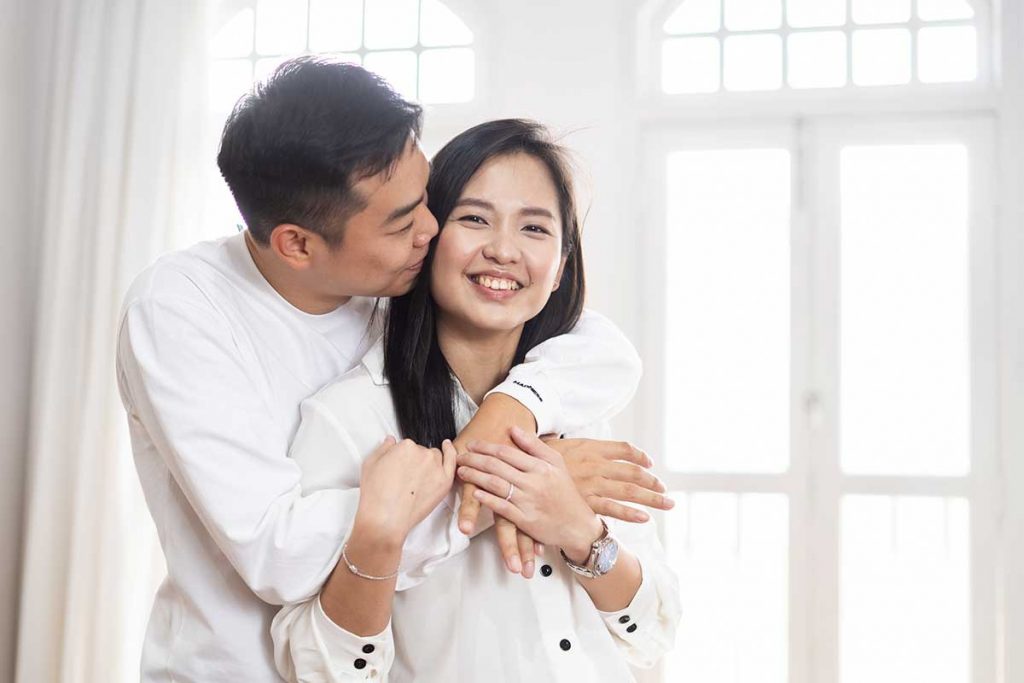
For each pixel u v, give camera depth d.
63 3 3.93
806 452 3.75
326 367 1.43
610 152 3.75
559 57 3.79
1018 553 3.55
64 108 3.89
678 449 3.84
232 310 1.36
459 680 1.31
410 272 1.32
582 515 1.29
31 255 3.94
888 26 3.75
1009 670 3.53
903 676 3.67
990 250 3.66
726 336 3.82
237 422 1.25
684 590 3.80
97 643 3.68
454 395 1.41
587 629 1.38
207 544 1.36
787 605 3.72
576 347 1.45
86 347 3.78
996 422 3.65
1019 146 3.60
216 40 4.11
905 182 3.74
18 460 3.88
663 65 3.89
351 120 1.21
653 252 3.85
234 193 1.30
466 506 1.25
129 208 3.79
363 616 1.19
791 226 3.79
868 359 3.75
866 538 3.71
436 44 3.99
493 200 1.32
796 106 3.76
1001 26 3.61
